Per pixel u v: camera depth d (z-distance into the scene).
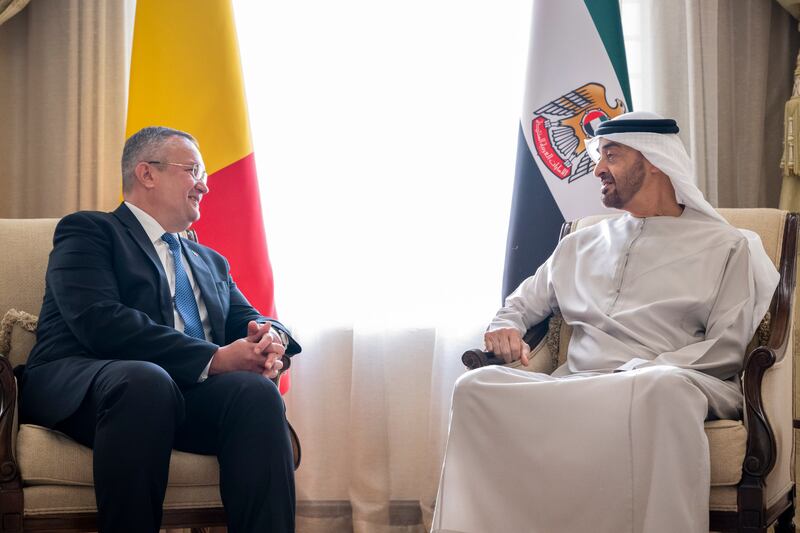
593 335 2.61
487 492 2.25
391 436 3.58
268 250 3.37
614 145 2.69
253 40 3.68
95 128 3.54
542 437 2.21
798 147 3.45
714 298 2.52
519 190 3.38
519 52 3.66
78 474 2.18
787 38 3.73
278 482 2.22
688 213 2.68
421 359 3.61
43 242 2.74
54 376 2.34
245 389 2.27
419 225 3.62
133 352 2.34
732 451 2.14
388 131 3.64
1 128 3.60
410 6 3.65
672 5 3.65
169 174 2.61
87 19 3.53
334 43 3.67
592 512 2.14
